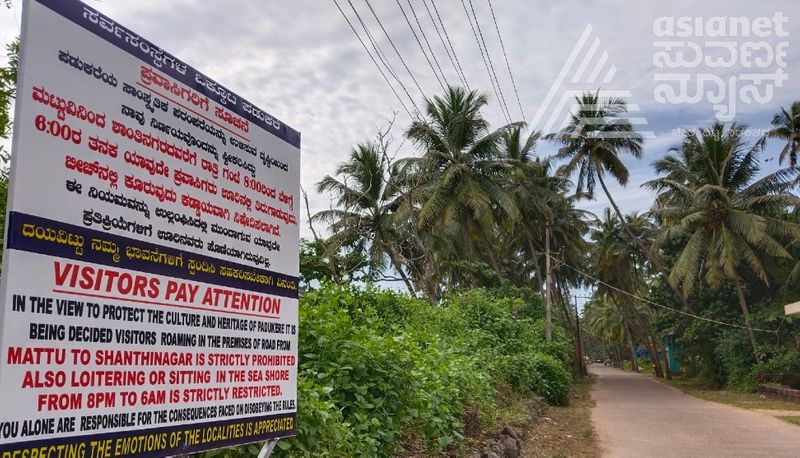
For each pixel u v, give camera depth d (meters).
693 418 15.62
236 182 3.63
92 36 2.83
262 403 3.65
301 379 4.87
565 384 18.38
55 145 2.61
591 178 32.44
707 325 29.34
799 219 27.95
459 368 9.08
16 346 2.38
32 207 2.49
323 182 23.44
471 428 8.49
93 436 2.63
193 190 3.30
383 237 23.52
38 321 2.47
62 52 2.68
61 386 2.53
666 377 42.56
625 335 61.84
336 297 8.03
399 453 6.41
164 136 3.16
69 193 2.65
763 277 25.23
